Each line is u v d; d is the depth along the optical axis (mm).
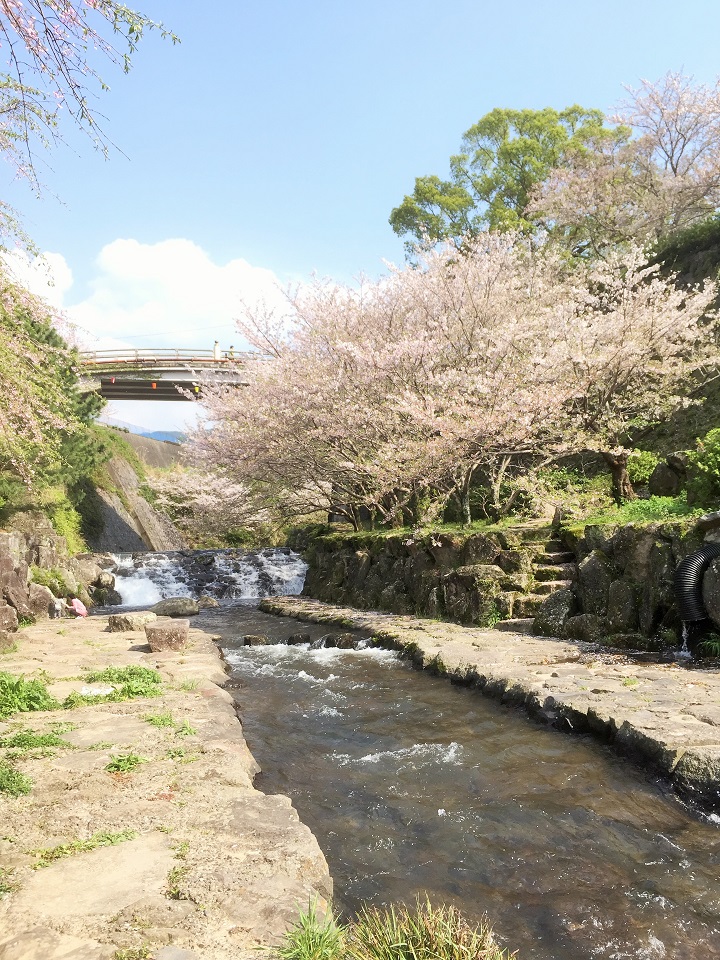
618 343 14430
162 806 3918
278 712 7391
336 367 16812
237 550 25250
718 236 22125
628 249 27438
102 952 2414
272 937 2574
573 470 17984
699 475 10250
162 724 5793
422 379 16000
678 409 16859
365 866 3840
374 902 3430
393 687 8312
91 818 3734
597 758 5422
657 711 5695
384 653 10500
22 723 5879
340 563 17719
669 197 25000
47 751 4992
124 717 6105
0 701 6301
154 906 2773
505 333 14789
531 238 28156
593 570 9758
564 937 3094
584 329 14570
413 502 18312
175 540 34031
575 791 4820
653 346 15258
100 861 3199
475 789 4980
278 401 16953
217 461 19750
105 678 7672
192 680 7738
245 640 12172
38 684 6848
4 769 4434
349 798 4891
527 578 11344
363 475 17250
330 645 11586
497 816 4473
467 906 3389
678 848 3900
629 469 15578
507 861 3852
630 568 9195
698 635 7902
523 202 34688
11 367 10797
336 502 20281
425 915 3025
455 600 12250
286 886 2967
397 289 17750
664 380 16031
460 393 14797
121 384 39375
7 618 12016
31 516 19906
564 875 3664
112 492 30625
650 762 4965
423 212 34656
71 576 18594
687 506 10328
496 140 34688
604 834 4129
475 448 14102
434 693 7898
